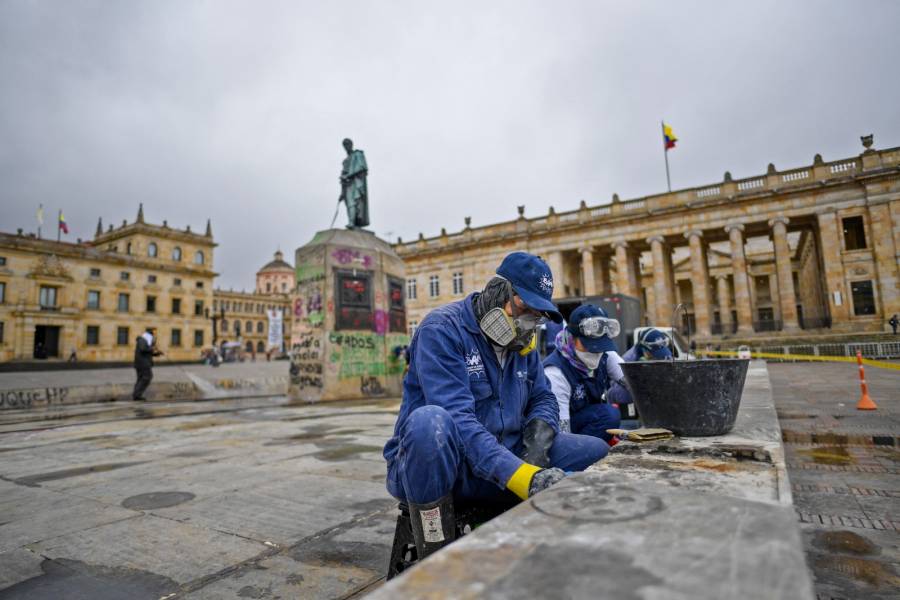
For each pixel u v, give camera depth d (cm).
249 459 491
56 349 5072
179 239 6147
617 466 166
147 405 1229
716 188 3709
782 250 3453
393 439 204
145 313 5703
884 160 3253
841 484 354
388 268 1431
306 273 1332
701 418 230
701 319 3638
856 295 3259
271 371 2611
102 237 6369
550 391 244
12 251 4841
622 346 1117
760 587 61
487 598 65
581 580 68
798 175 3491
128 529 287
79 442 628
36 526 295
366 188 1527
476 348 205
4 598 205
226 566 234
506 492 189
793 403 878
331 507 325
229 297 9150
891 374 1520
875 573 211
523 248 4338
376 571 227
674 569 70
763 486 137
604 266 4812
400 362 1423
